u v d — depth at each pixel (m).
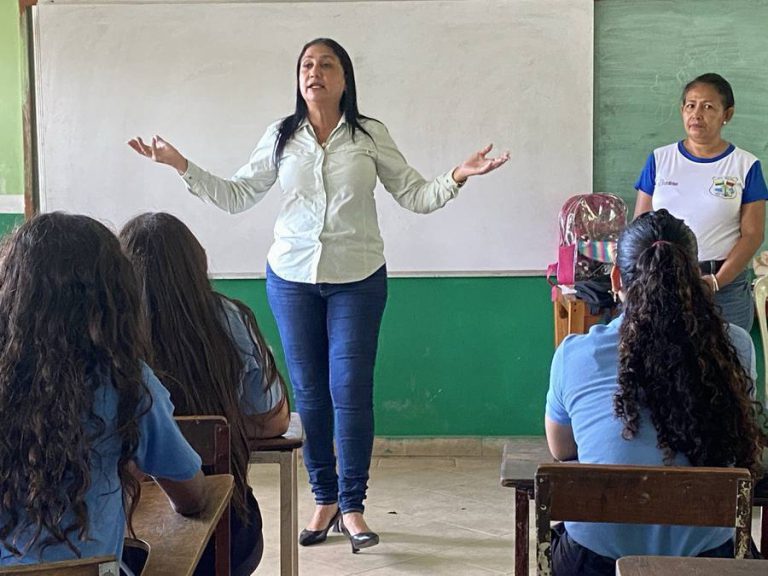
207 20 4.81
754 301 4.49
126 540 1.61
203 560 2.06
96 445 1.42
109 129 4.89
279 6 4.78
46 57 4.88
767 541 2.06
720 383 1.85
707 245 4.00
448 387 4.93
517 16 4.71
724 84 3.98
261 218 4.88
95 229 1.50
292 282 3.49
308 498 4.28
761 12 4.63
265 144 3.59
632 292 1.91
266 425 2.41
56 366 1.40
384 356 4.93
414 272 4.85
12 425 1.38
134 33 4.84
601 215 4.59
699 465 1.85
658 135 4.72
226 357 2.21
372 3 4.75
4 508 1.39
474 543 3.62
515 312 4.86
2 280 1.46
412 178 3.55
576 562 1.90
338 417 3.52
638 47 4.69
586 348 1.97
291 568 2.51
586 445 1.91
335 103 3.49
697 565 1.33
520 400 4.91
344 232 3.46
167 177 4.89
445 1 4.73
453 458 4.91
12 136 4.94
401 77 4.77
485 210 4.80
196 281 2.21
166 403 1.55
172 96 4.86
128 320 1.48
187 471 1.59
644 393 1.85
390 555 3.49
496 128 4.76
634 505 1.63
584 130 4.73
